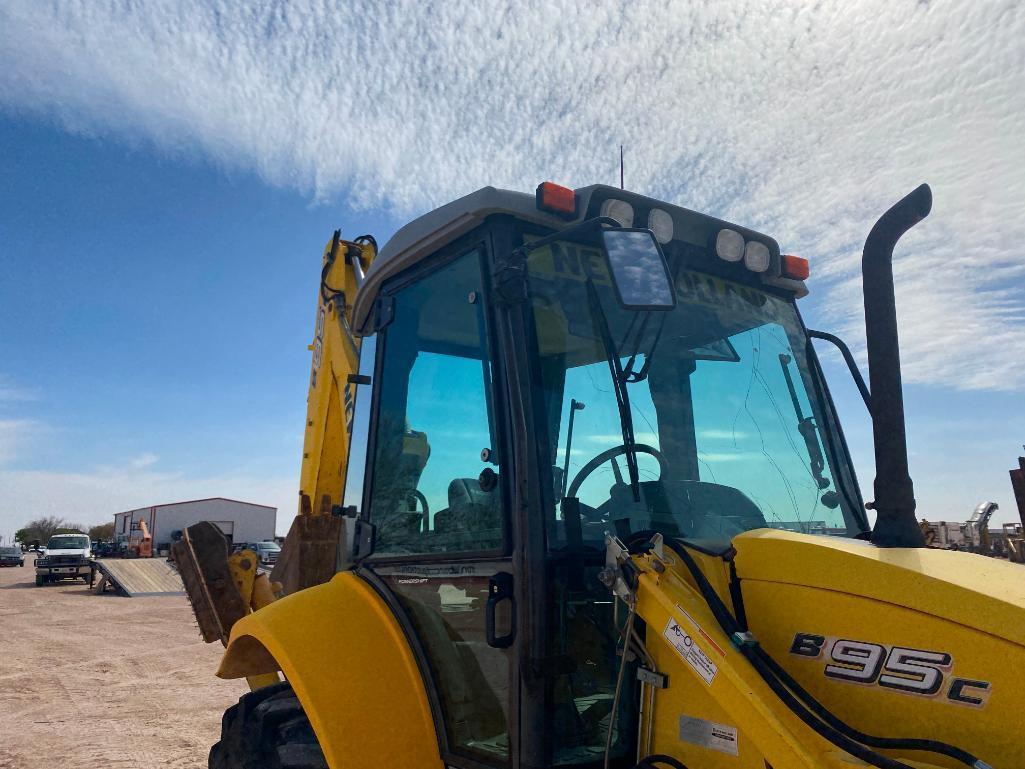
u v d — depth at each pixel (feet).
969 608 5.74
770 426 9.36
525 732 7.24
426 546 9.12
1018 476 11.43
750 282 10.02
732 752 6.46
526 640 7.34
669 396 8.72
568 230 7.57
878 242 7.22
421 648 8.92
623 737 7.46
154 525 179.42
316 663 8.76
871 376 7.13
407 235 9.75
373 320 10.99
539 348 8.12
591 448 8.07
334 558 16.14
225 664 11.18
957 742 5.55
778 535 7.05
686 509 8.36
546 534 7.57
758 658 6.14
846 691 6.15
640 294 6.95
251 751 9.92
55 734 23.02
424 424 9.50
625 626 7.34
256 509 190.80
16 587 87.97
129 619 53.57
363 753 8.18
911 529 6.84
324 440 16.94
